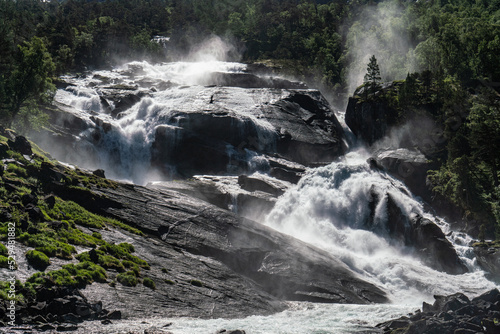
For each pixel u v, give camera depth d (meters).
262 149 69.75
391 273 43.81
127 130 67.75
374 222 55.88
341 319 26.44
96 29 150.38
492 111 68.44
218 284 30.41
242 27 189.75
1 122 54.88
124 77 104.44
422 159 68.19
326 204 56.72
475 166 61.41
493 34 102.88
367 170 63.44
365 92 85.12
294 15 194.00
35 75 58.66
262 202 53.25
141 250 31.34
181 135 65.69
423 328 20.67
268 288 34.72
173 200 41.19
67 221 30.33
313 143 73.25
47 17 195.75
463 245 54.72
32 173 35.00
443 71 91.56
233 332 20.34
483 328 20.31
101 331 19.45
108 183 40.09
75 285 23.34
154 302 25.09
